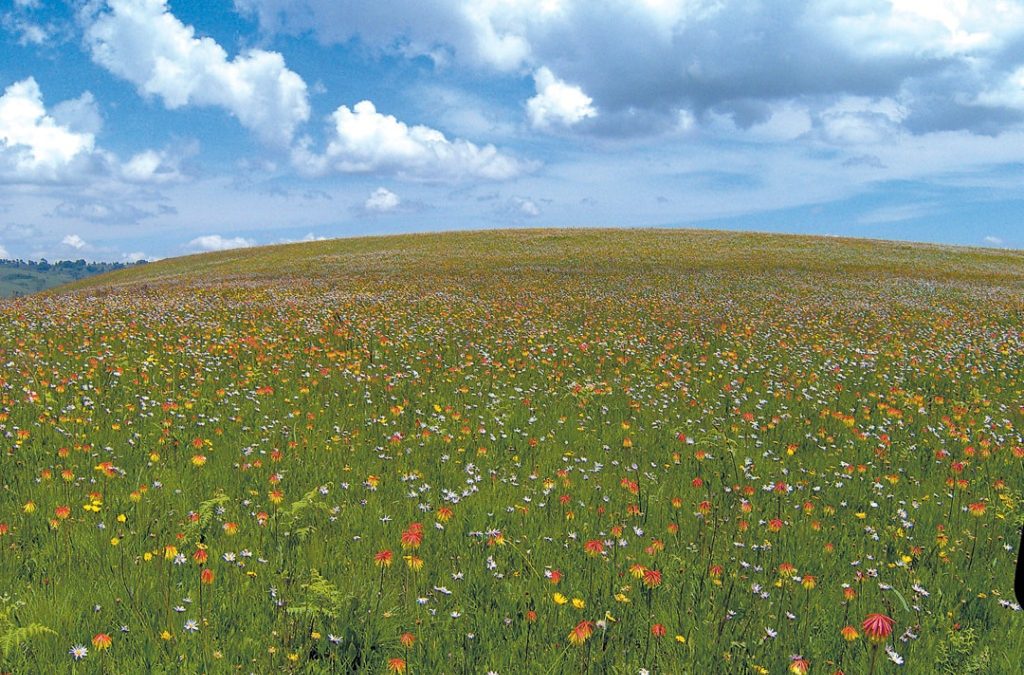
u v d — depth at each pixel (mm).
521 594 5605
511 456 9531
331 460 8945
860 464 9898
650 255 56469
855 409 12953
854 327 25297
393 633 4957
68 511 6180
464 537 6750
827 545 6699
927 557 6809
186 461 8594
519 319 24391
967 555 6969
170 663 4445
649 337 21656
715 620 5344
